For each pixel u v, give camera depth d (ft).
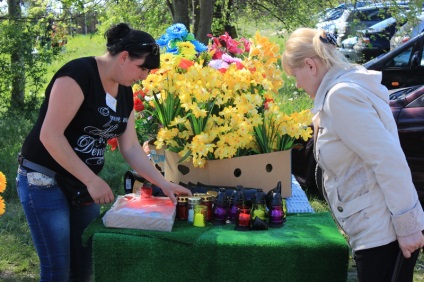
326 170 7.35
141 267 7.68
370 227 7.04
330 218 8.63
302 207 9.20
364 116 6.78
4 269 13.56
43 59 30.04
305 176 17.35
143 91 10.44
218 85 9.52
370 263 7.10
